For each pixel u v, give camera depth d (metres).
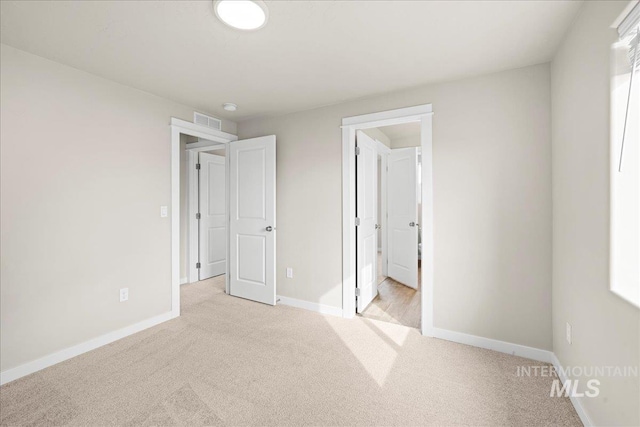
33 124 2.02
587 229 1.50
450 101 2.46
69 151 2.21
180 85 2.56
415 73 2.32
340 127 3.00
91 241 2.34
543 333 2.16
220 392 1.81
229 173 3.69
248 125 3.62
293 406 1.69
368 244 3.45
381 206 4.82
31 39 1.83
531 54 2.03
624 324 1.17
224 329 2.72
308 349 2.35
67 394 1.79
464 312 2.44
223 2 1.49
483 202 2.35
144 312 2.73
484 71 2.28
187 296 3.69
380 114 2.78
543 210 2.14
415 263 4.01
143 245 2.71
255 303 3.43
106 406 1.68
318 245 3.16
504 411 1.64
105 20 1.65
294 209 3.31
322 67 2.22
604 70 1.31
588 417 1.48
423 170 2.56
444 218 2.49
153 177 2.79
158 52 2.00
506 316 2.29
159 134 2.84
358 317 3.03
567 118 1.76
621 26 1.15
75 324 2.24
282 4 1.51
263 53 2.02
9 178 1.92
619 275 1.25
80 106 2.27
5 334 1.91
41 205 2.06
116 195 2.50
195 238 4.41
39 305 2.05
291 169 3.32
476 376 1.97
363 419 1.59
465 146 2.40
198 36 1.81
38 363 2.04
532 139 2.17
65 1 1.48
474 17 1.63
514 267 2.25
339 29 1.74
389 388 1.85
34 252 2.03
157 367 2.09
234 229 3.67
